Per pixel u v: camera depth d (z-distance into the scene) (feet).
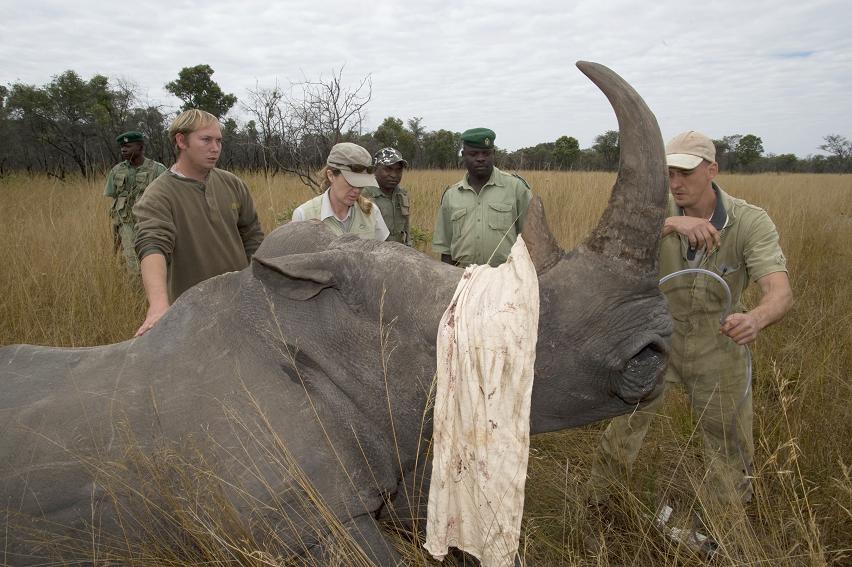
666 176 6.73
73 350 9.22
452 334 7.22
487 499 7.08
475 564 9.05
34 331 16.57
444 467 7.35
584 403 7.43
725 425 11.33
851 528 10.02
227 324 8.32
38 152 88.38
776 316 9.87
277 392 7.89
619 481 11.23
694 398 11.66
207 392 7.94
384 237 16.02
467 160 17.72
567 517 10.72
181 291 13.84
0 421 8.25
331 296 8.11
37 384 8.63
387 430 8.02
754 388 15.40
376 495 8.07
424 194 40.52
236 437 7.68
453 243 18.38
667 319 7.17
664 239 11.21
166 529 8.06
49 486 7.94
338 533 7.48
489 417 6.98
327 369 7.93
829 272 27.61
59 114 83.92
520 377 6.86
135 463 7.74
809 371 14.89
